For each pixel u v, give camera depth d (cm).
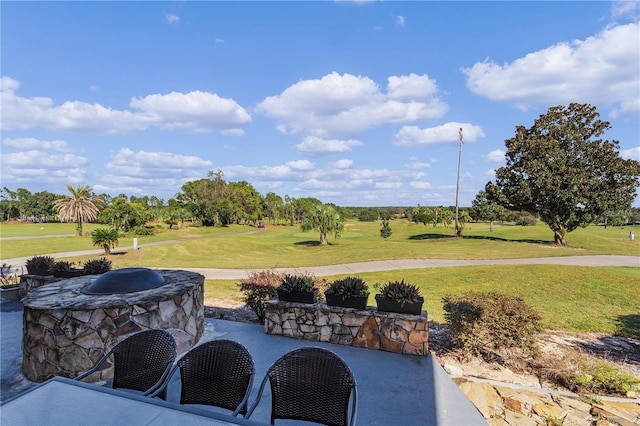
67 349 416
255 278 733
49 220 8212
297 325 539
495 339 520
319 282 755
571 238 3128
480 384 443
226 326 602
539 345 566
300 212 9256
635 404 407
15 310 717
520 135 2778
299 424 305
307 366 247
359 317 505
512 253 1961
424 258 1838
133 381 271
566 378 453
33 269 769
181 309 505
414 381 399
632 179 2411
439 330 683
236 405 241
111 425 175
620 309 864
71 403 195
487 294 603
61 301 443
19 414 183
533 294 1019
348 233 5281
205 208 7462
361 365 441
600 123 2545
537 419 371
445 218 5116
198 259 2266
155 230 5541
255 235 5291
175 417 183
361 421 318
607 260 1666
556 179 2505
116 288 485
